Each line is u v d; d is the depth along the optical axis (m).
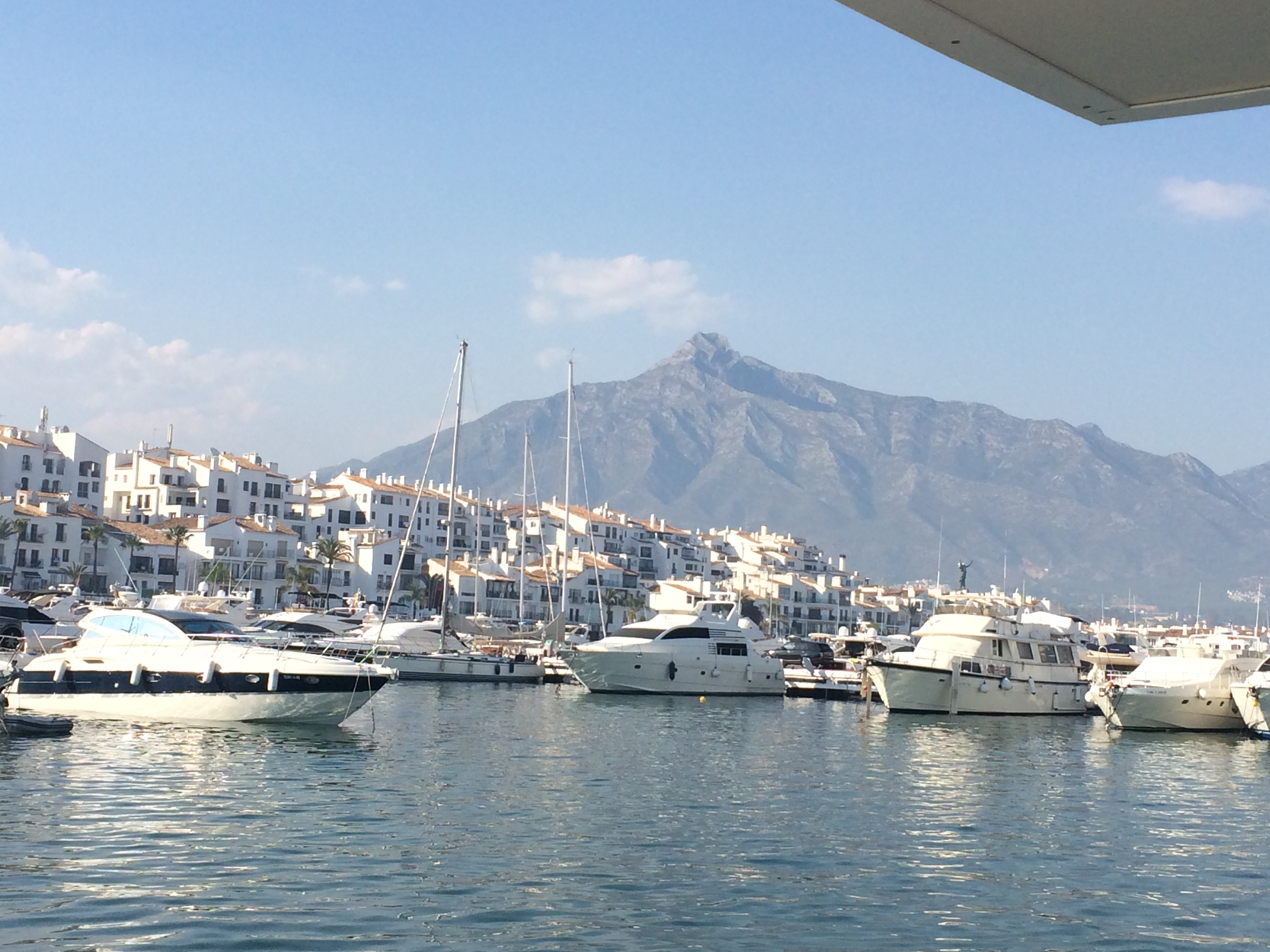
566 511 97.75
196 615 47.50
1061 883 24.55
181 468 164.38
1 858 23.05
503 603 175.38
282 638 54.53
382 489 190.25
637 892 22.31
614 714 61.56
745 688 80.81
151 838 25.28
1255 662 66.75
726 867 24.80
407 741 44.16
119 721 44.75
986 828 30.95
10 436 152.75
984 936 20.31
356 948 18.20
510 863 24.38
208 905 20.31
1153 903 23.03
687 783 36.72
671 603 191.38
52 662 46.16
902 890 23.39
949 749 50.75
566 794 33.47
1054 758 48.72
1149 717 63.62
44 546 136.62
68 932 18.55
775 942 19.42
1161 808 35.62
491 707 62.22
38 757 35.50
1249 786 41.41
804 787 36.94
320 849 24.94
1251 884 25.00
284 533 158.88
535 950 18.48
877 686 69.06
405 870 23.33
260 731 43.59
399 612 161.88
